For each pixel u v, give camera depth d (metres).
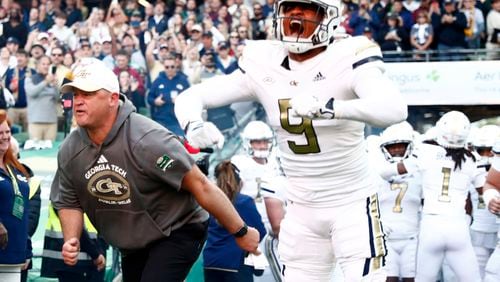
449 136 23.20
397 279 23.84
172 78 38.66
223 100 14.67
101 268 21.28
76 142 13.40
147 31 42.78
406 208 23.69
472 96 37.38
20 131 40.25
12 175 17.73
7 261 17.55
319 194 14.78
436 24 42.34
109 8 45.25
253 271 21.48
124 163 13.10
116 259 22.73
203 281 24.06
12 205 17.55
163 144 13.00
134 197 13.28
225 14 44.62
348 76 13.88
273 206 21.14
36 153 37.69
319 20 13.79
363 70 13.74
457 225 23.28
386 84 13.45
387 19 42.78
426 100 37.78
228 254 21.27
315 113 12.58
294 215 15.30
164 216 13.48
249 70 14.61
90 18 44.16
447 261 23.69
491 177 22.72
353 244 14.66
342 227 14.70
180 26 43.25
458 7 43.84
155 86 38.59
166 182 13.09
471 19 43.50
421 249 23.55
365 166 14.88
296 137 14.51
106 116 13.09
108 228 13.75
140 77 40.12
